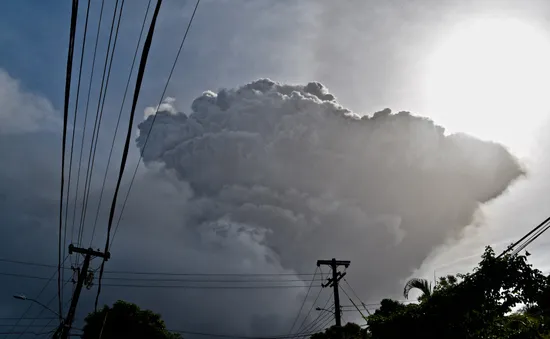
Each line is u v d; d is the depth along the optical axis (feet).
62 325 90.99
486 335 52.90
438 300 55.21
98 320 142.31
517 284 50.96
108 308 146.20
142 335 143.13
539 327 51.70
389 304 107.86
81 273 90.07
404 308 59.16
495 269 51.83
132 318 144.36
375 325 60.59
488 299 51.96
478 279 52.65
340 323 111.04
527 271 50.90
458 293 53.83
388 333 57.88
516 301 51.08
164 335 146.20
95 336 140.46
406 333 56.18
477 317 53.01
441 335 54.08
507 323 53.72
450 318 53.83
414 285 70.13
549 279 50.37
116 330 142.82
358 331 99.76
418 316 56.03
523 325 52.90
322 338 107.14
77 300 90.99
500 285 51.52
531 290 50.44
